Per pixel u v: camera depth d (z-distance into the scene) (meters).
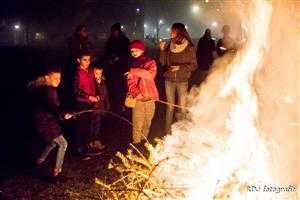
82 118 6.88
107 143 7.44
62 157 5.77
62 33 55.28
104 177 5.81
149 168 4.48
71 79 10.50
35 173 6.15
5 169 6.33
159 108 10.23
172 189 4.09
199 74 12.92
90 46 10.52
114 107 10.46
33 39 55.56
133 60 6.82
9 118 9.55
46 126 5.70
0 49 35.69
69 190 5.43
